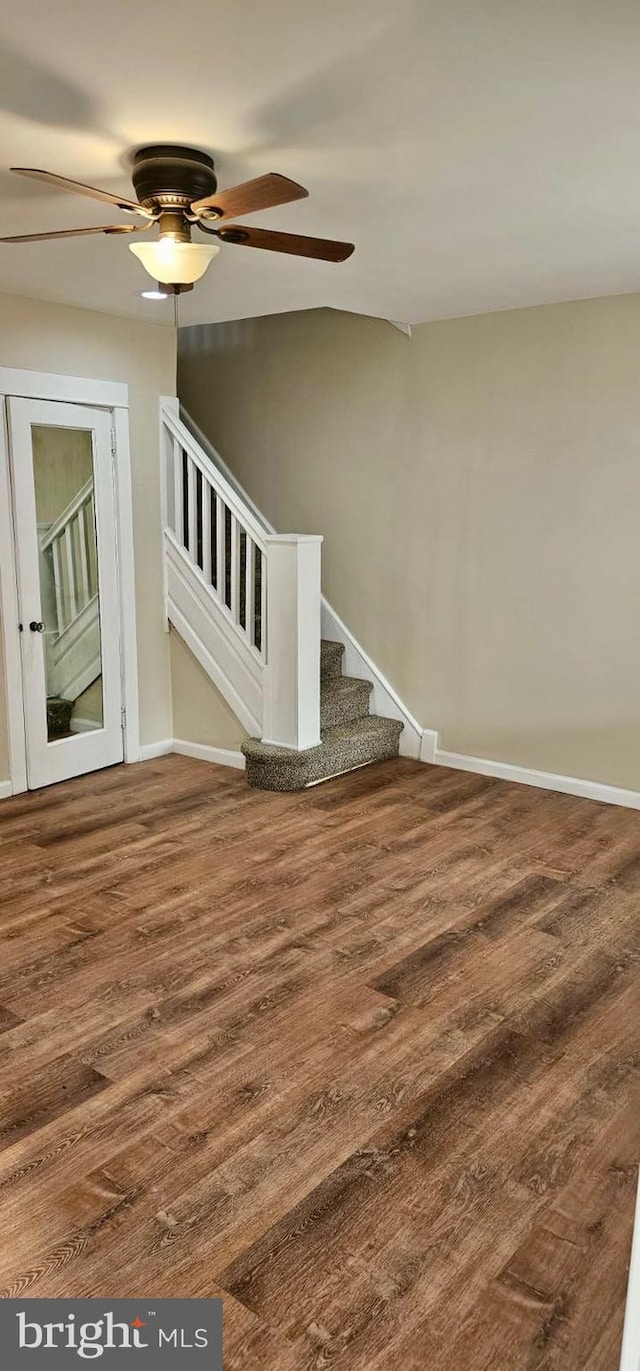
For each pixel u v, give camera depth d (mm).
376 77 1907
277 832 4027
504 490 4555
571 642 4449
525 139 2232
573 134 2203
